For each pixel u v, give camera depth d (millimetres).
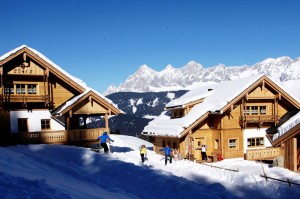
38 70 24500
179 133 27719
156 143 33844
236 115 29766
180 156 26188
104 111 24594
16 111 24141
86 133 24188
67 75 24781
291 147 18797
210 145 30391
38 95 24344
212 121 30547
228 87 31422
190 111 31266
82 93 24922
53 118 25250
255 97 29375
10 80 24000
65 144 23625
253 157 27609
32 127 24547
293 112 30391
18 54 23109
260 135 30391
